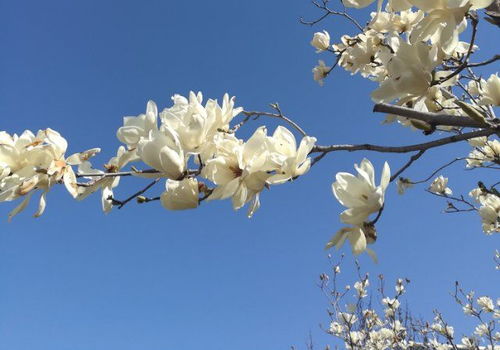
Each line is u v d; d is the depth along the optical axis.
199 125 0.56
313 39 1.48
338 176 0.55
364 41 1.08
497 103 0.71
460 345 2.80
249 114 0.88
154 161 0.55
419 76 0.53
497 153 1.19
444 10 0.49
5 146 0.64
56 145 0.66
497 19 0.48
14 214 0.65
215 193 0.57
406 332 2.91
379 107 0.52
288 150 0.57
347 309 3.03
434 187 1.67
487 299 2.72
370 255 0.54
